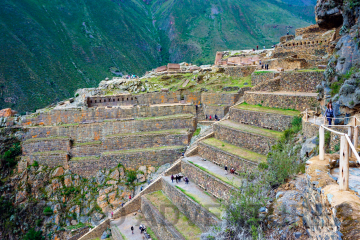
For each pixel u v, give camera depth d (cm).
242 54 7856
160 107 5538
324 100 2808
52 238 4559
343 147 1211
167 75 6919
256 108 4156
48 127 5666
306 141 2489
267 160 2808
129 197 4547
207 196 3359
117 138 5141
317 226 1388
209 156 3988
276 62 5188
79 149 5309
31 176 5200
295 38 5997
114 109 5584
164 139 4988
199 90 5725
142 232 3653
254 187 2344
